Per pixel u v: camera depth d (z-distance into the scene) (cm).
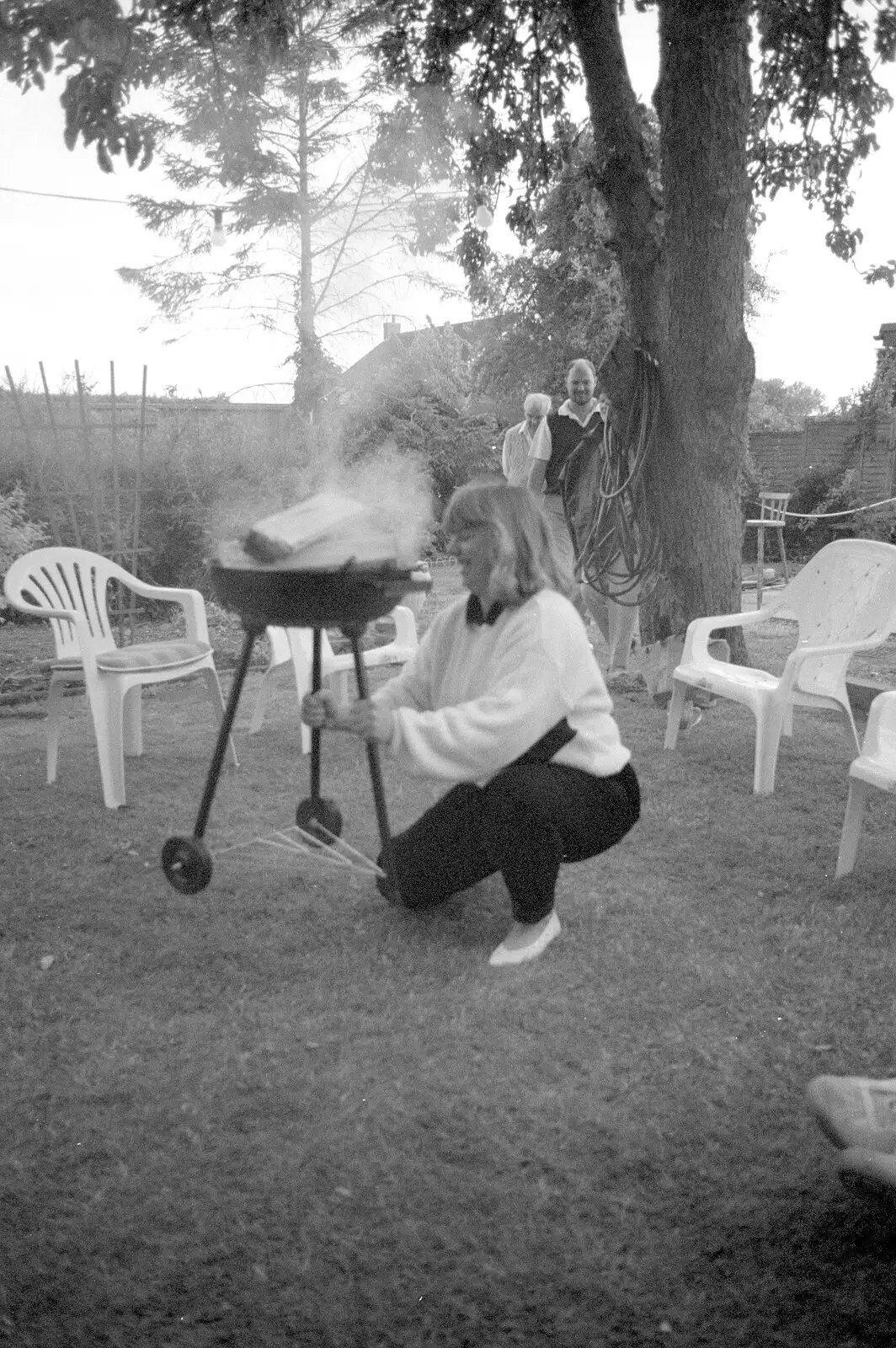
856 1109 211
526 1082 255
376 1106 244
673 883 381
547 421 730
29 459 861
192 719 639
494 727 285
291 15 673
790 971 311
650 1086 253
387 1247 202
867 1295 191
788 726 579
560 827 308
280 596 268
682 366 658
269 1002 293
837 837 426
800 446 1702
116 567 534
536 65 774
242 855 399
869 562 500
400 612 572
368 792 479
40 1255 199
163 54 580
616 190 684
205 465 1198
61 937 335
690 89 629
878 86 774
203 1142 232
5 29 528
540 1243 202
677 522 671
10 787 496
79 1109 245
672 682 562
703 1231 207
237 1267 197
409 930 336
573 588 306
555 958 318
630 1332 183
